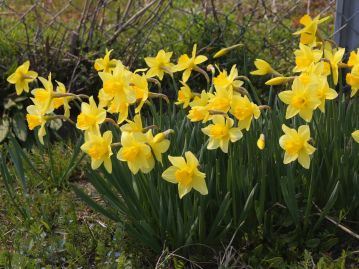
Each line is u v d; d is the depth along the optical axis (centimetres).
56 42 515
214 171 291
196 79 480
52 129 441
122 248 302
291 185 277
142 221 284
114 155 288
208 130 258
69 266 297
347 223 305
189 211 281
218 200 288
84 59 461
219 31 471
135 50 477
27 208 332
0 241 328
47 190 362
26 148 433
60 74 471
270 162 291
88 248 313
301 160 251
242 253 296
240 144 283
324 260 287
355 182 292
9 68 457
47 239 320
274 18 569
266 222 294
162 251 296
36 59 469
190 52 483
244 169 292
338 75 299
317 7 628
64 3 686
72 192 369
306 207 288
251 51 493
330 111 296
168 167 278
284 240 294
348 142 296
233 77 279
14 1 659
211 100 262
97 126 261
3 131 439
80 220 344
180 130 301
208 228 296
